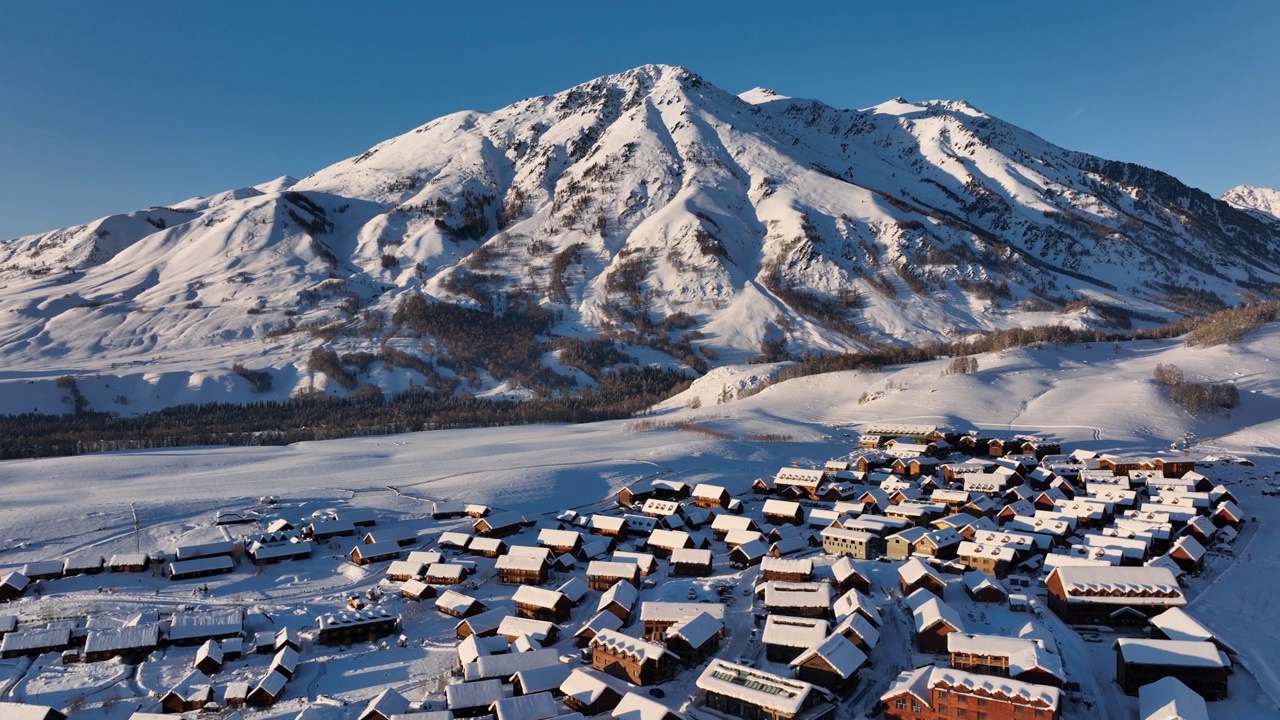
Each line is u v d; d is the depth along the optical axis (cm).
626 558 11669
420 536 13688
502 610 9888
